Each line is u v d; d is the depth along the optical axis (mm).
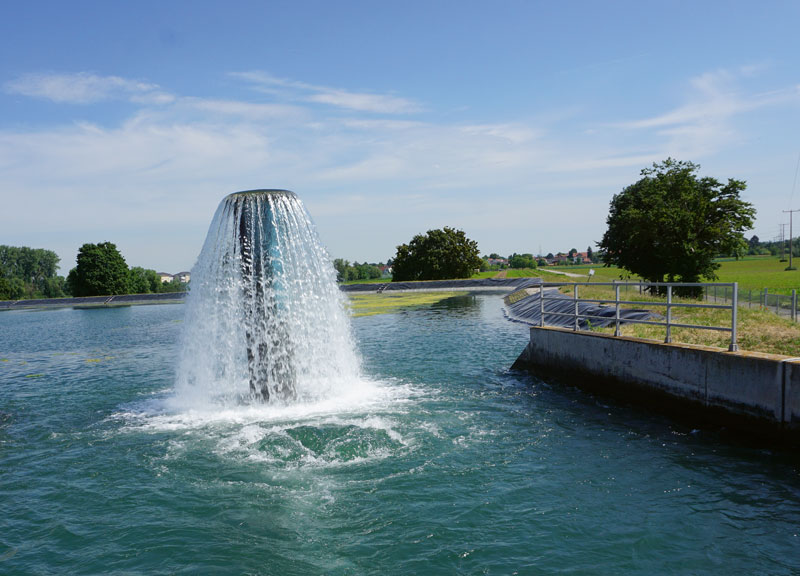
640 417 12898
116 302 88812
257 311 14406
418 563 7012
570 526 7797
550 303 34094
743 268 102125
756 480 9023
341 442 11523
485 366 20031
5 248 160125
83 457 11328
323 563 7098
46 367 24281
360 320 39000
